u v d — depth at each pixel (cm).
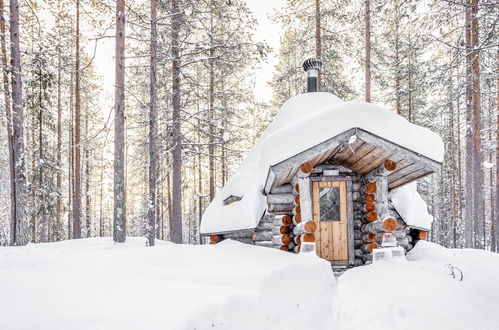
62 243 1141
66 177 2769
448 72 1257
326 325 475
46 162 1881
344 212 1027
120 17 1107
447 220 2619
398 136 800
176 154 1380
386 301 475
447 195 2619
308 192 844
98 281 448
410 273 662
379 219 872
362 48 1722
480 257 839
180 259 631
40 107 1859
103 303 372
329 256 1010
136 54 1502
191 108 1953
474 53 1156
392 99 2108
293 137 823
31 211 1875
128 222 3438
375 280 620
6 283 430
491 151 2416
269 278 541
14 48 1141
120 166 1109
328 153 917
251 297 455
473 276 680
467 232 1264
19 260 596
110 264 549
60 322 321
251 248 803
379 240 916
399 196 1020
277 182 959
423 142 803
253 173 1055
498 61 1252
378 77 2036
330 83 1834
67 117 2562
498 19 931
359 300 491
